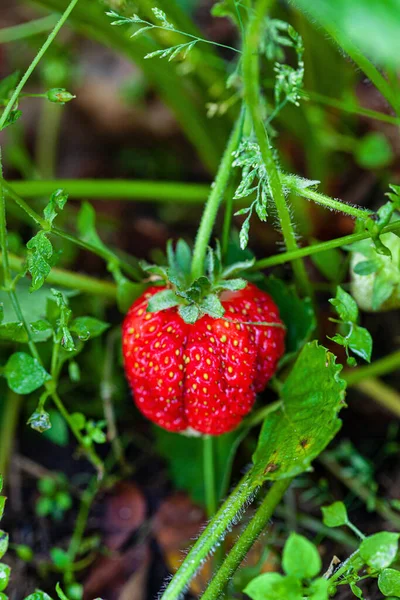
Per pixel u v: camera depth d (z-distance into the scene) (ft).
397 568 1.07
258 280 1.10
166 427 1.06
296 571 0.97
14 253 1.18
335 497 1.19
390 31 0.77
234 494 1.01
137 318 1.03
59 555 1.13
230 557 1.01
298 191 0.98
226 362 1.01
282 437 1.02
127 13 1.14
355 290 1.11
